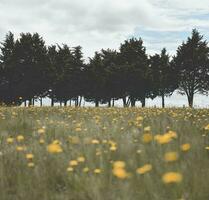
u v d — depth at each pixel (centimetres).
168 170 598
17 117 1337
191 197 534
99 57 8444
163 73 8744
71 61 8388
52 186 638
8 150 831
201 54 8838
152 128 1027
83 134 959
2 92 8081
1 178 649
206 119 1216
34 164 707
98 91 8369
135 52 8531
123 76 8256
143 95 8400
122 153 722
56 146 631
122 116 1363
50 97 8338
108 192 560
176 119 1245
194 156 699
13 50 8169
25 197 585
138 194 551
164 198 541
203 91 8838
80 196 572
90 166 666
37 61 8181
